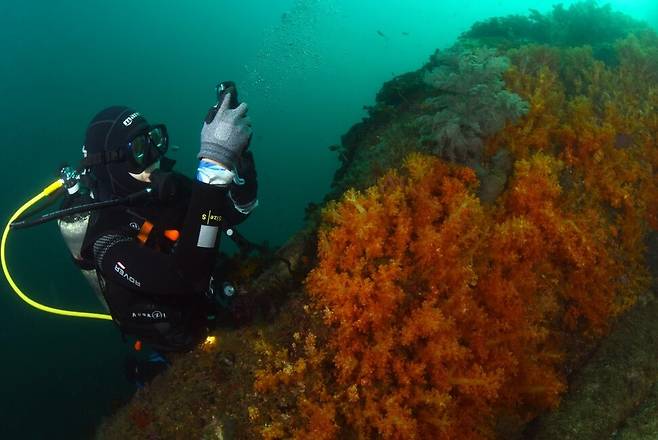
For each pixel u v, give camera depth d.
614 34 7.01
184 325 2.53
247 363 2.97
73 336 10.80
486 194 3.41
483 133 3.60
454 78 3.71
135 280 2.12
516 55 4.83
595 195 3.82
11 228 2.17
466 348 2.82
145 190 2.18
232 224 2.73
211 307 2.75
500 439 3.19
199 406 2.89
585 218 3.67
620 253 3.82
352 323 2.71
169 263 2.10
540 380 3.16
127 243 2.18
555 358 3.38
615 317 3.68
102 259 2.17
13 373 9.69
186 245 2.03
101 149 2.21
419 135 3.86
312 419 2.58
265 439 2.59
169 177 2.20
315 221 3.65
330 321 2.76
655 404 3.24
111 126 2.21
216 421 2.79
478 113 3.59
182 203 2.36
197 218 2.01
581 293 3.54
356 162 4.48
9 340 10.74
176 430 2.85
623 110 4.47
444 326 2.67
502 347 3.04
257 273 3.80
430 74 3.83
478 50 3.90
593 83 4.72
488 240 3.21
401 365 2.70
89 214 2.48
